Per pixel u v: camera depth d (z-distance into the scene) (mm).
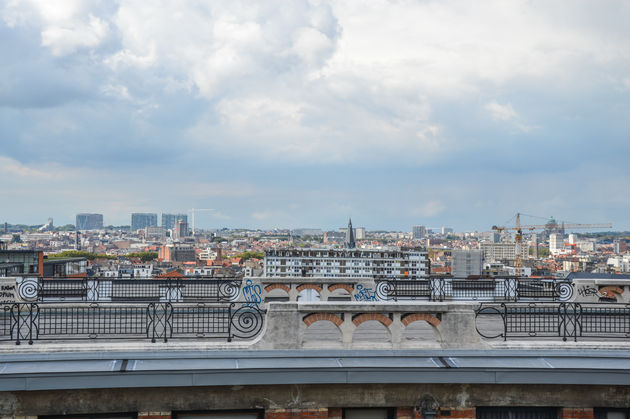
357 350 9406
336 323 9609
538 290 17969
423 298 18359
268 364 8867
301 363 8930
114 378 8383
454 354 9398
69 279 17172
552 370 8969
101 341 10398
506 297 18484
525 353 9500
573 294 15961
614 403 9453
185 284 17875
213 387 8977
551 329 12836
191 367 8617
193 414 9055
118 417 8883
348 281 16422
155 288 17812
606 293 15852
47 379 8227
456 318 9773
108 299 17359
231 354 9094
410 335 12000
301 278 16219
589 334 12055
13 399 8531
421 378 8859
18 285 16328
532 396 9391
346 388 9172
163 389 8867
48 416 8688
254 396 9047
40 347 9172
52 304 10914
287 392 9102
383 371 8828
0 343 10180
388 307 9625
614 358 9492
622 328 12953
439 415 9234
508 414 9422
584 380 8984
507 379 8945
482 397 9328
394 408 9344
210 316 14148
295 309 9523
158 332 11734
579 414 9383
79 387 8289
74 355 8844
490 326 13273
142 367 8562
